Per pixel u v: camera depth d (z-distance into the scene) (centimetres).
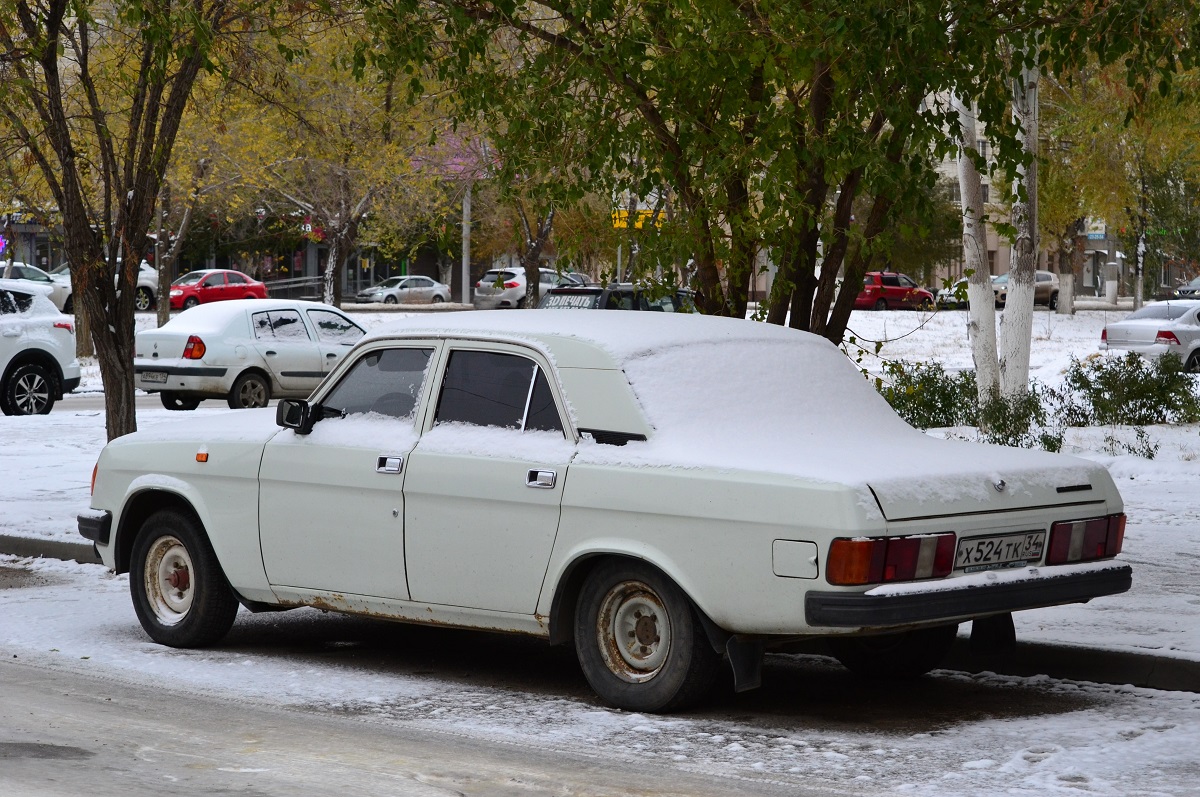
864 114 1048
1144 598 1005
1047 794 614
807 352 848
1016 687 842
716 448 737
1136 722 746
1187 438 2011
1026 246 2264
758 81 1126
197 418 995
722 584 711
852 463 713
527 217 4456
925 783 635
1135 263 6128
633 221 1160
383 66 1150
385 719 759
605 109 1125
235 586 914
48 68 1344
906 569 692
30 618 1049
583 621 772
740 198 1120
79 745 685
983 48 1052
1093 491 787
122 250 1392
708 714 768
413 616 837
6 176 2628
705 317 867
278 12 1422
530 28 1117
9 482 1656
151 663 902
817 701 806
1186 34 1039
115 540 982
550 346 799
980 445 807
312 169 3991
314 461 866
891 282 6141
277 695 816
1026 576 736
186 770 640
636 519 739
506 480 785
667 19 1092
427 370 844
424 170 3619
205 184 3862
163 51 1136
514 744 702
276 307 2667
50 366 2542
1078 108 2706
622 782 630
